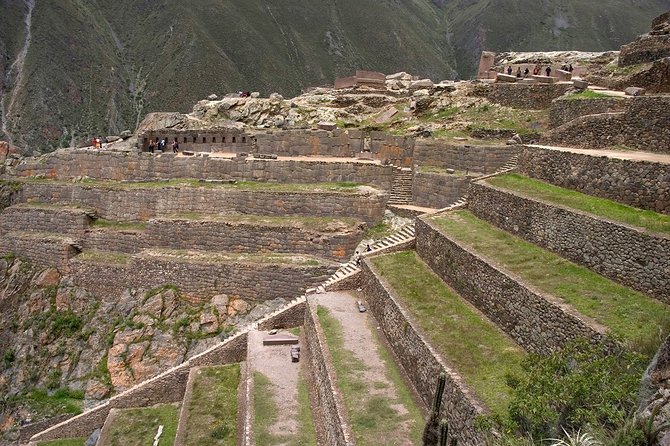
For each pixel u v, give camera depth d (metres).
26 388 34.97
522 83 44.28
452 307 22.45
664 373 11.63
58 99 132.62
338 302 28.16
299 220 37.12
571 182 24.55
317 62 146.62
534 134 36.94
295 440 20.19
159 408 28.92
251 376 24.48
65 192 45.50
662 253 16.78
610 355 14.19
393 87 63.19
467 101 46.75
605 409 11.99
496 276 20.73
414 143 40.50
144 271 37.25
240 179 42.28
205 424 23.64
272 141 45.50
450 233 25.84
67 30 152.00
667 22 40.41
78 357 35.59
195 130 47.91
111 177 46.44
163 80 140.62
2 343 38.53
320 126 46.78
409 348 20.83
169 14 165.75
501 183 27.58
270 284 34.16
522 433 13.62
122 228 42.06
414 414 18.62
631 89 32.53
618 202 21.53
